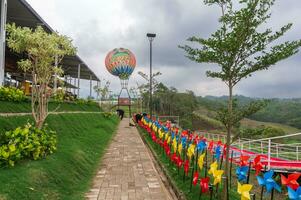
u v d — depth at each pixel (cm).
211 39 781
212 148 1769
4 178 796
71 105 2819
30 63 1260
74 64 3747
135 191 1045
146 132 2773
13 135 983
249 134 809
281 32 770
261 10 762
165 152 1593
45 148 1110
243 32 756
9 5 1852
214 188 945
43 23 2153
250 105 788
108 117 3816
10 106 1438
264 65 780
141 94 5169
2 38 1664
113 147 2012
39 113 1285
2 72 1672
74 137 1803
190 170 1193
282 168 1616
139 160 1580
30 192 795
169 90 5722
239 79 803
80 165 1241
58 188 927
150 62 2900
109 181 1166
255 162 967
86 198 955
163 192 1039
